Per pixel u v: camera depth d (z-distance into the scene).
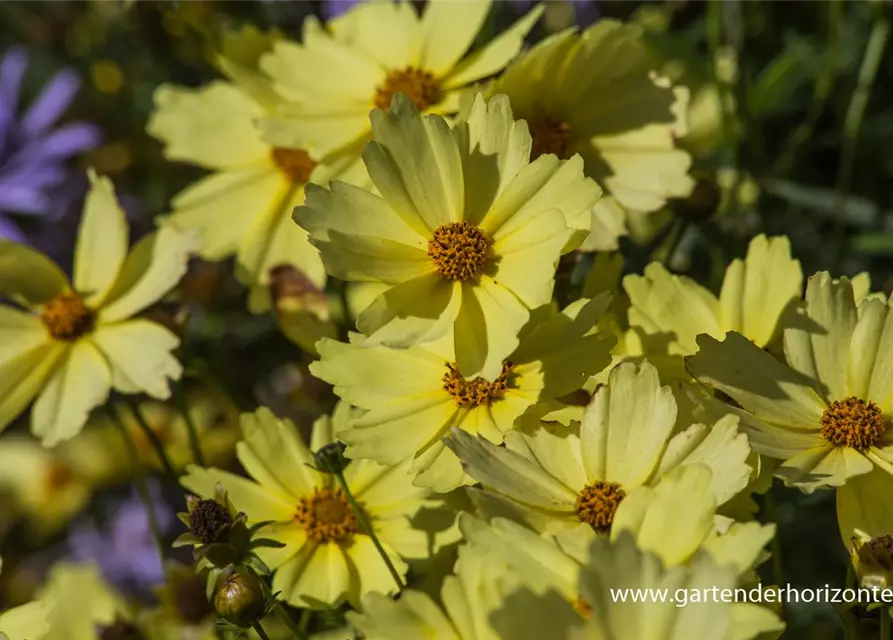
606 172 0.49
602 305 0.45
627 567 0.39
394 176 0.43
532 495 0.42
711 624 0.39
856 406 0.44
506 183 0.44
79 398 0.49
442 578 0.45
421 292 0.43
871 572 0.42
